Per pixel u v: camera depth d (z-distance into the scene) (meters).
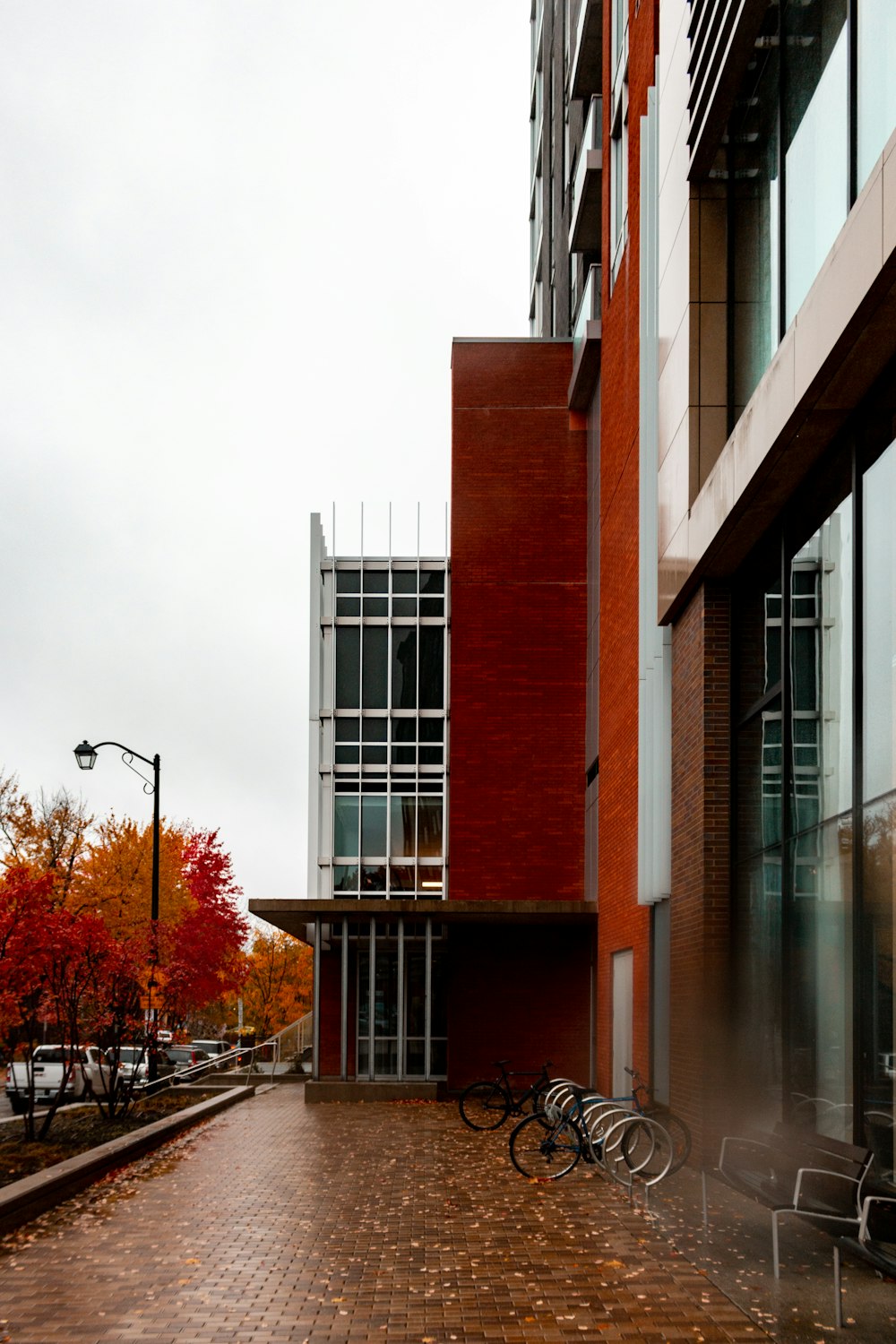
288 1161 15.52
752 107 13.41
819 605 11.14
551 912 25.55
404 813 34.47
